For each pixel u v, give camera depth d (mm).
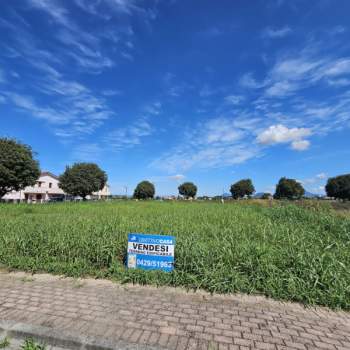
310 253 5621
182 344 3297
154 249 5570
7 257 6258
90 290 4852
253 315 4078
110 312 4035
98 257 6008
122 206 20891
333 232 8750
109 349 3195
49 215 12898
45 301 4371
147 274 5293
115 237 6848
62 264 5906
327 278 4852
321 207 13094
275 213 12219
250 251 5641
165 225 8750
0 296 4543
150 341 3338
